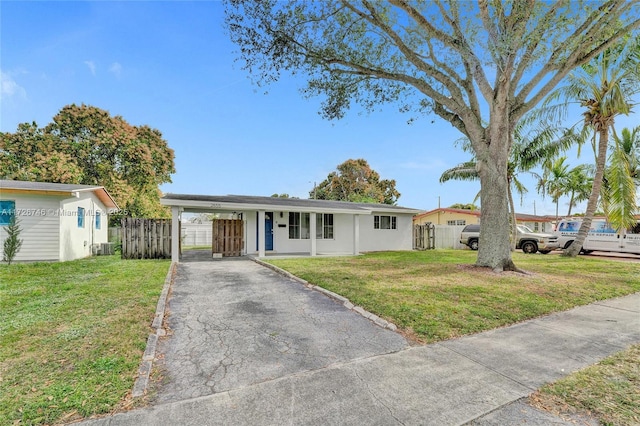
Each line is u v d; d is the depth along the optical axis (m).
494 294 6.03
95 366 3.05
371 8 7.98
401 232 18.39
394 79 9.27
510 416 2.42
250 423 2.31
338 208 13.89
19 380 2.78
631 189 12.22
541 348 3.75
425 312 4.90
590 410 2.49
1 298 5.50
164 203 10.60
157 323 4.30
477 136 8.80
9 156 20.45
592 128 13.57
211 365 3.22
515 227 17.52
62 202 11.38
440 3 7.68
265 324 4.50
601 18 7.43
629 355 3.55
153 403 2.54
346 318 4.78
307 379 2.96
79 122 22.48
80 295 5.75
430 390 2.78
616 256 15.95
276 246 14.94
